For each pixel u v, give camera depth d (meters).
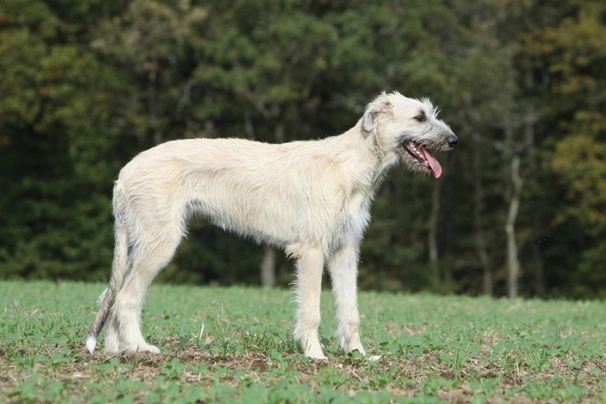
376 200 32.88
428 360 8.77
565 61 31.27
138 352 8.22
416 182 34.19
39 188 29.36
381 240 32.91
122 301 8.39
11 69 25.94
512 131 33.00
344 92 31.28
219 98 30.50
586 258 31.95
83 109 27.39
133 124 31.19
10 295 14.21
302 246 8.46
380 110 8.70
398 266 33.59
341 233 8.58
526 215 33.53
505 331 11.41
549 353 9.31
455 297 17.88
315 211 8.42
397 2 29.91
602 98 31.30
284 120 31.47
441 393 7.30
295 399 6.73
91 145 29.33
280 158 8.63
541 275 33.81
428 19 31.36
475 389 7.44
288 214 8.54
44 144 29.11
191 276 31.62
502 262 34.84
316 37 28.06
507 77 30.88
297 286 8.55
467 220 35.28
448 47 31.19
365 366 8.21
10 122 26.94
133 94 30.89
